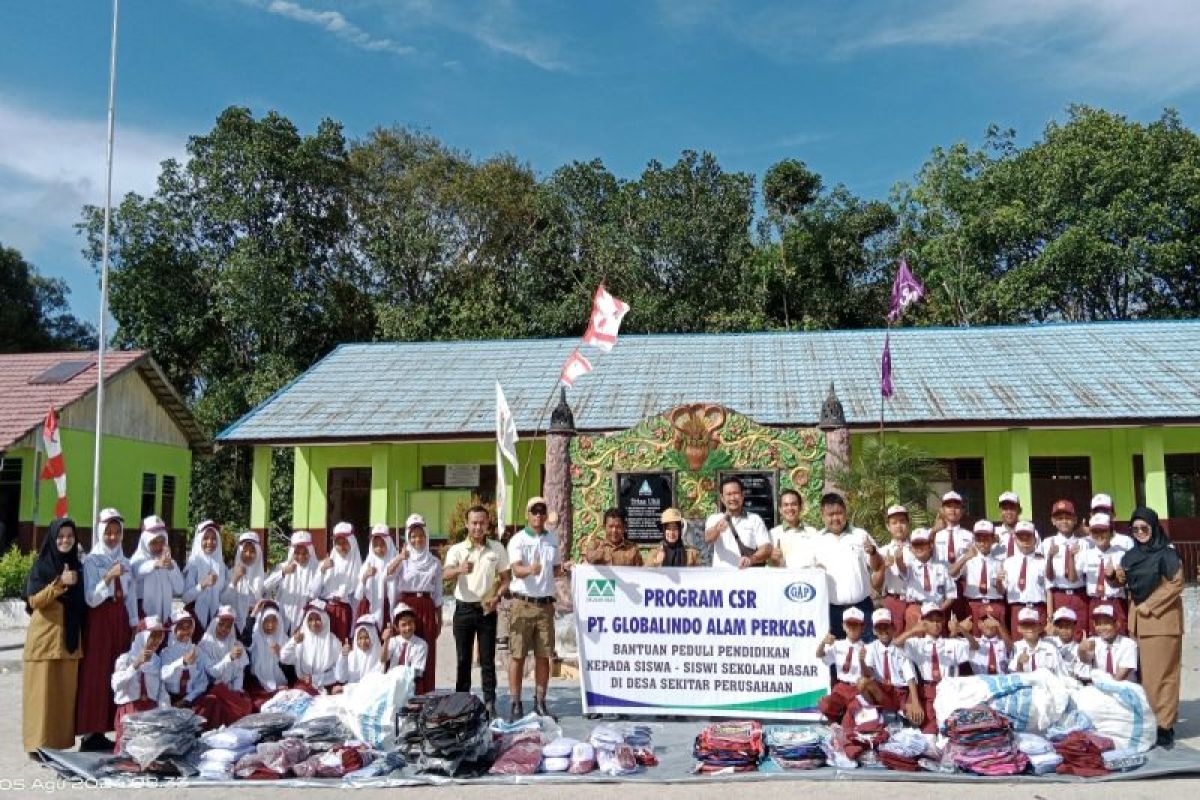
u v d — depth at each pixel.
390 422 20.11
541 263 37.03
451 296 37.28
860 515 13.49
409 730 7.37
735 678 8.67
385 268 37.44
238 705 8.40
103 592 7.96
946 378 20.22
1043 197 32.09
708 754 7.07
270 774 7.01
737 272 36.41
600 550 9.32
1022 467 18.53
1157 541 8.12
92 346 41.09
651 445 13.48
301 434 19.81
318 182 35.12
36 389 23.52
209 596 8.88
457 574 8.97
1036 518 19.92
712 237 35.38
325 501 21.55
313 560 9.39
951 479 20.12
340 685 8.87
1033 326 23.14
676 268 35.78
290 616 9.24
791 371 21.30
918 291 15.89
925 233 37.06
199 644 8.61
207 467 32.84
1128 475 19.53
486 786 6.75
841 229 37.41
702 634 8.77
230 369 35.00
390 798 6.51
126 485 25.30
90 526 23.31
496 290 35.88
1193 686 10.83
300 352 35.00
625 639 8.94
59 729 7.79
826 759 7.10
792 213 38.66
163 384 26.47
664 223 35.28
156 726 7.17
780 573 8.62
